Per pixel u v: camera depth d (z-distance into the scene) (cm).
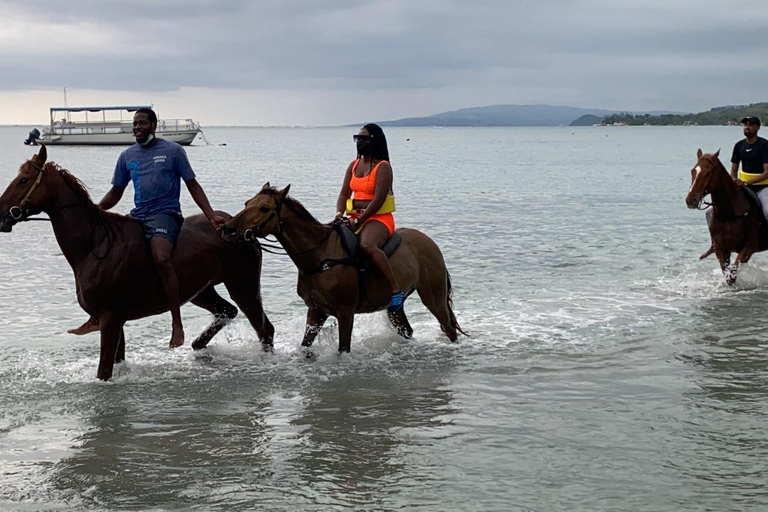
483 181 4050
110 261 812
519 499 577
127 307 837
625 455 652
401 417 748
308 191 3375
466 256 1661
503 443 682
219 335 1034
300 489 598
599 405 774
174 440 695
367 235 884
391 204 899
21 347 987
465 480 610
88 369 894
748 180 1324
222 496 588
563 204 2773
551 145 11744
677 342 998
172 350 972
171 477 621
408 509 564
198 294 882
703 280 1376
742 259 1294
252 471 632
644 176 4366
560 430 709
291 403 790
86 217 817
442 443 684
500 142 14512
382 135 892
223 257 883
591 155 7588
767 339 1003
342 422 737
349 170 923
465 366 909
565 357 941
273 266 1536
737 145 1350
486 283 1380
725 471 620
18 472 629
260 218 830
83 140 9194
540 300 1247
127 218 841
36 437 702
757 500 571
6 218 786
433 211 2558
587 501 572
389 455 659
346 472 628
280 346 985
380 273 880
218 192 3334
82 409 771
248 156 8200
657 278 1412
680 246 1775
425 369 898
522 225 2178
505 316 1143
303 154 8812
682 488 591
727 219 1291
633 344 992
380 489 596
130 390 826
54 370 890
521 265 1555
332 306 894
